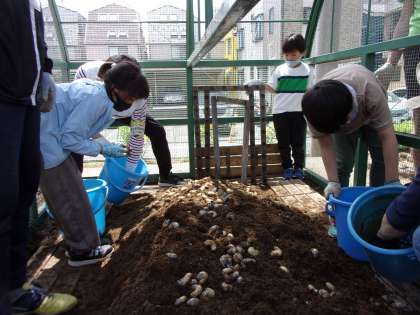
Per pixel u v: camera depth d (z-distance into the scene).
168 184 3.99
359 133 2.81
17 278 1.83
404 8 2.85
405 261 1.63
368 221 1.94
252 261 2.03
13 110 1.51
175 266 1.94
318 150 4.06
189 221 2.37
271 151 4.30
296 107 3.97
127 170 3.12
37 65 1.60
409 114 2.61
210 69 4.33
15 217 1.77
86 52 4.23
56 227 3.09
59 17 3.96
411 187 1.40
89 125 2.22
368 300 1.91
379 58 2.83
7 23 1.41
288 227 2.35
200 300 1.77
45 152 2.13
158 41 4.26
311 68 3.96
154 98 4.26
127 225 2.93
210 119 4.21
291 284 1.90
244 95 4.47
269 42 4.49
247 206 2.64
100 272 2.33
